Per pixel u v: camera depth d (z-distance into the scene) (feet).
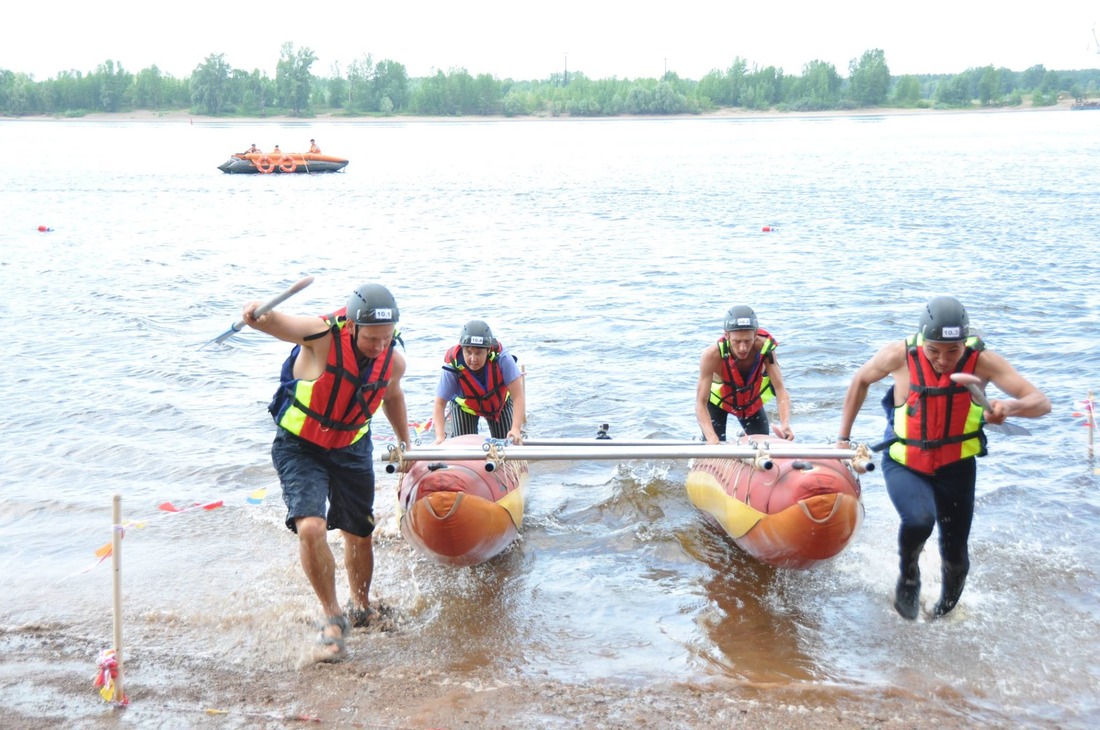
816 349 41.24
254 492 24.02
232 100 545.03
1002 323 44.73
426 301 54.49
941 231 80.84
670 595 20.38
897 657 17.53
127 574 21.11
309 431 17.54
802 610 19.58
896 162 178.70
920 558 21.83
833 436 30.17
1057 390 34.55
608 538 23.61
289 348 43.70
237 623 18.84
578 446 24.70
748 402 25.25
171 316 50.75
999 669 17.03
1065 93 623.36
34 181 154.51
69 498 25.57
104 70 547.49
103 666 15.71
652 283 59.06
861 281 57.82
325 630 17.56
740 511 21.38
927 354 17.69
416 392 36.09
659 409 33.99
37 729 14.93
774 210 102.12
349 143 301.43
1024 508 24.31
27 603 19.69
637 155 222.48
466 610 19.72
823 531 19.48
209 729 14.99
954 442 18.01
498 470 22.04
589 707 15.71
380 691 16.25
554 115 551.59
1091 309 47.24
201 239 85.30
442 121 517.55
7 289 57.57
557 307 52.13
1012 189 119.34
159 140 321.52
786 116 549.13
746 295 54.34
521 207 111.34
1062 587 20.20
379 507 25.29
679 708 15.67
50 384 36.70
